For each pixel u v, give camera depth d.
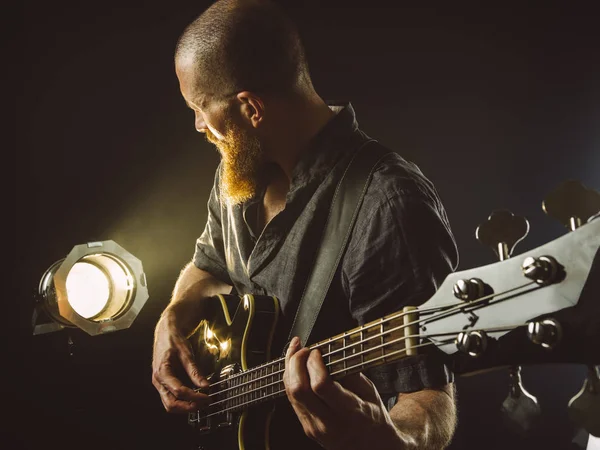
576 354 0.85
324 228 1.56
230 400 1.56
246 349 1.56
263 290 1.70
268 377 1.43
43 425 2.61
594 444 1.49
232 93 1.61
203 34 1.64
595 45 3.10
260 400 1.46
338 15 3.22
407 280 1.38
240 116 1.63
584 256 0.86
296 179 1.62
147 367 2.77
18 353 2.65
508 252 1.02
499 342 0.96
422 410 1.30
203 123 1.71
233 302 1.73
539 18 3.15
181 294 1.98
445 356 1.04
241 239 1.76
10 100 2.86
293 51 1.66
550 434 2.81
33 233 2.80
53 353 2.66
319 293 1.53
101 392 2.69
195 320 1.82
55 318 2.20
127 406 2.71
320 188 1.58
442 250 1.40
